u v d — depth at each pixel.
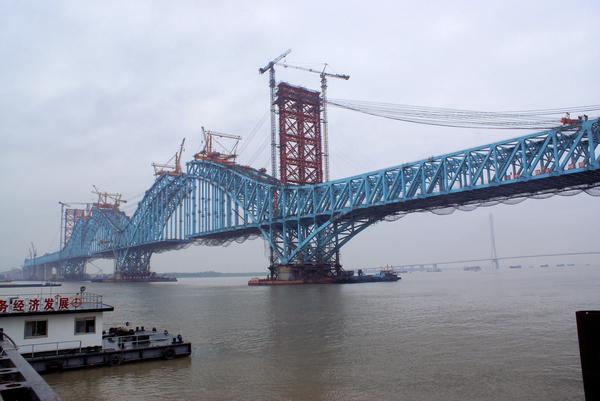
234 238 162.62
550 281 148.38
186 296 107.38
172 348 34.91
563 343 36.84
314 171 141.50
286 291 107.50
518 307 62.97
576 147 75.06
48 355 31.73
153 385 27.78
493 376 28.11
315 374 29.69
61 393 26.34
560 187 84.62
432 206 103.00
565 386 25.83
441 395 24.92
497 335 41.16
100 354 32.31
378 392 25.67
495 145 83.19
